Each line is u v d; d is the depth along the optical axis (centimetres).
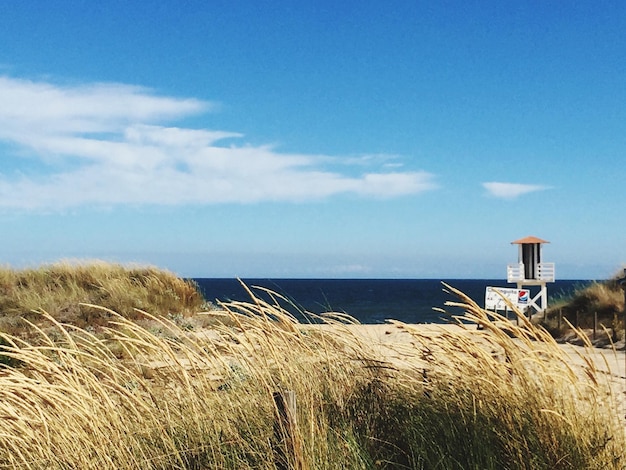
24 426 434
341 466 447
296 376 511
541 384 477
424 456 457
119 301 1841
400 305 4262
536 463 430
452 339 507
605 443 427
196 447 446
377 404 523
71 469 436
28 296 1853
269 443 449
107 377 480
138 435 465
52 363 463
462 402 495
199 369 497
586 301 2148
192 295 2072
